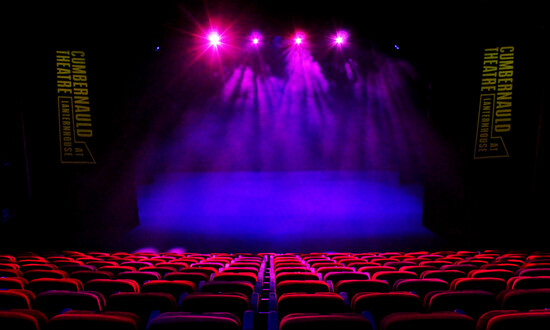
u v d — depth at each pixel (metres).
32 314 2.51
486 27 8.53
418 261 6.08
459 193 9.52
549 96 8.48
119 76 9.67
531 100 8.57
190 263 6.15
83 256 6.98
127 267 4.91
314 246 9.32
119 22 9.18
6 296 2.91
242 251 9.03
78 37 9.01
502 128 8.79
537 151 8.72
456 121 9.41
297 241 9.63
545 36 8.28
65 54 9.02
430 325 2.19
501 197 9.07
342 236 9.96
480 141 8.95
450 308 2.88
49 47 8.93
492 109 8.77
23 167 9.27
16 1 8.39
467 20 8.63
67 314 2.34
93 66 9.19
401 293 2.95
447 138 9.73
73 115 9.32
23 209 9.38
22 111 9.09
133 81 10.59
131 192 10.39
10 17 8.45
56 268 4.92
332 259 6.61
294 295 2.98
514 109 8.66
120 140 9.98
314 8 10.09
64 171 9.53
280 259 6.56
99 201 9.88
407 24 9.34
